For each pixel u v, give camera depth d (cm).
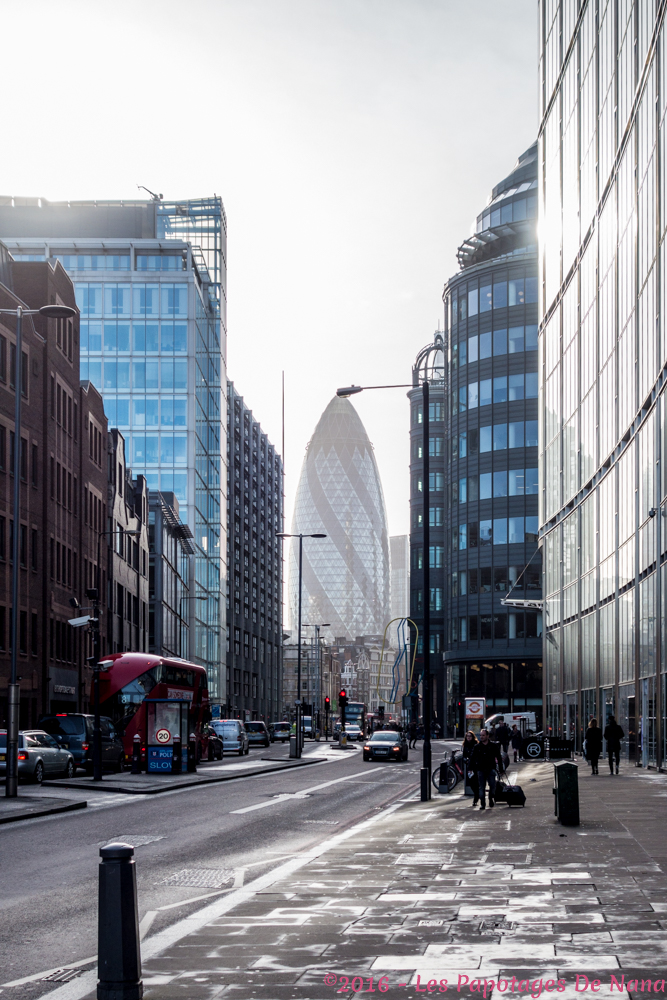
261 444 17050
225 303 13225
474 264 11406
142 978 903
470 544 10712
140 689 4753
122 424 10612
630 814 2294
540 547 7069
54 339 6103
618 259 4862
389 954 979
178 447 10575
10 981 963
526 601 7450
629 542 4619
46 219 11919
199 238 12912
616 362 4894
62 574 6241
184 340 10694
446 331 11581
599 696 5344
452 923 1118
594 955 943
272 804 3047
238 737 6906
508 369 10531
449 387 11425
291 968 934
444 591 13738
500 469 10512
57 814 2697
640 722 4409
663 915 1119
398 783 4078
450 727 11262
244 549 15350
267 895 1354
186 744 4572
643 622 4341
